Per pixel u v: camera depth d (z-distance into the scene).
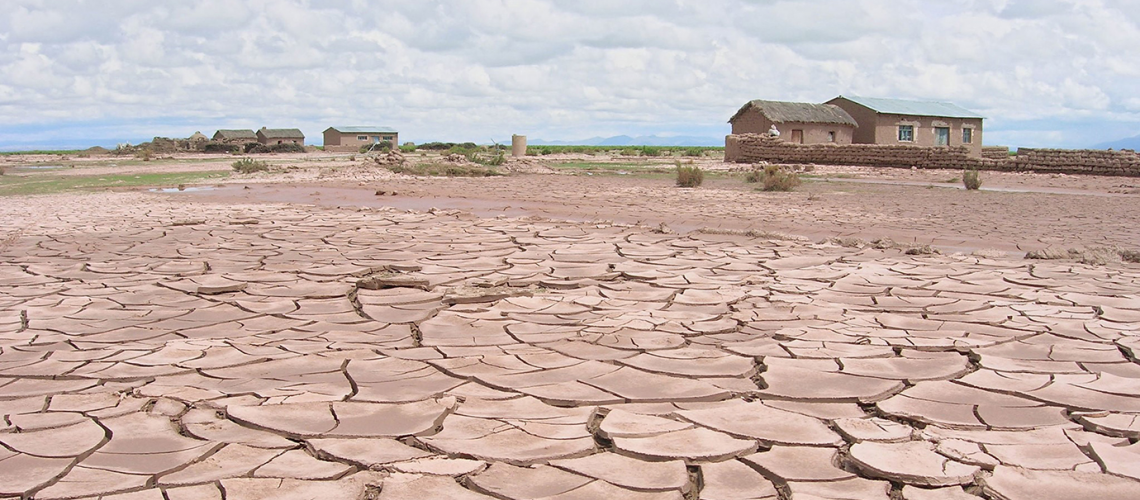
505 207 18.81
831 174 33.09
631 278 9.17
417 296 8.16
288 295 8.30
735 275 9.37
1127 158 31.16
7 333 6.75
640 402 4.90
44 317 7.37
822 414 4.69
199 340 6.45
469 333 6.66
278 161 51.78
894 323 6.94
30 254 11.25
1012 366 5.62
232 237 13.00
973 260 10.55
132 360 5.85
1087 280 9.07
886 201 20.38
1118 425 4.47
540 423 4.53
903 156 37.09
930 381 5.29
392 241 12.38
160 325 7.05
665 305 7.71
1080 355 5.93
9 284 9.00
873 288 8.55
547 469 3.90
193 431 4.42
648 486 3.71
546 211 17.75
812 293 8.29
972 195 22.42
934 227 14.59
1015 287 8.63
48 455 4.10
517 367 5.66
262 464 3.96
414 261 10.34
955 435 4.33
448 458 4.04
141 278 9.31
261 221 15.52
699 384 5.25
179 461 4.00
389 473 3.86
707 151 74.75
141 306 7.83
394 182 28.69
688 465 3.97
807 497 3.58
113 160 56.69
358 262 10.30
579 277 9.16
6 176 33.72
